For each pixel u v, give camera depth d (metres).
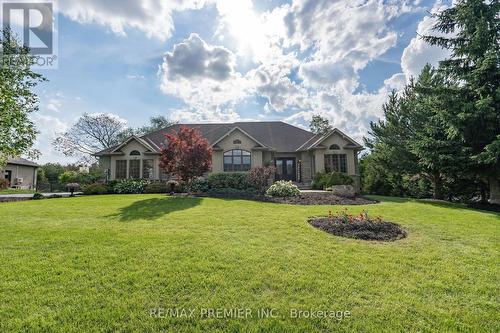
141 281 4.30
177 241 6.29
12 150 13.46
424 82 18.91
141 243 6.08
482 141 14.50
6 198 16.83
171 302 3.78
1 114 12.70
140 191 19.73
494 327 3.44
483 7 14.60
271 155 24.53
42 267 4.73
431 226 8.30
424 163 16.38
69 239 6.31
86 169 27.30
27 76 14.24
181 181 18.83
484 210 13.16
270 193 16.11
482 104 13.27
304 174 24.45
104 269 4.70
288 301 3.88
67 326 3.21
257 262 5.16
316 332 3.25
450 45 16.08
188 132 17.27
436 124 16.36
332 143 22.89
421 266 5.18
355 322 3.43
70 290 3.99
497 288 4.39
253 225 8.05
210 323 3.35
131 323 3.31
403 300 3.96
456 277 4.73
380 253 5.86
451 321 3.50
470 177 16.77
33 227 7.52
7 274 4.43
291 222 8.46
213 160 23.14
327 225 7.99
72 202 13.43
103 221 8.47
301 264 5.12
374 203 14.15
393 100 20.91
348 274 4.76
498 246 6.49
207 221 8.49
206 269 4.77
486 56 13.70
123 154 23.25
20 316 3.38
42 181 40.25
